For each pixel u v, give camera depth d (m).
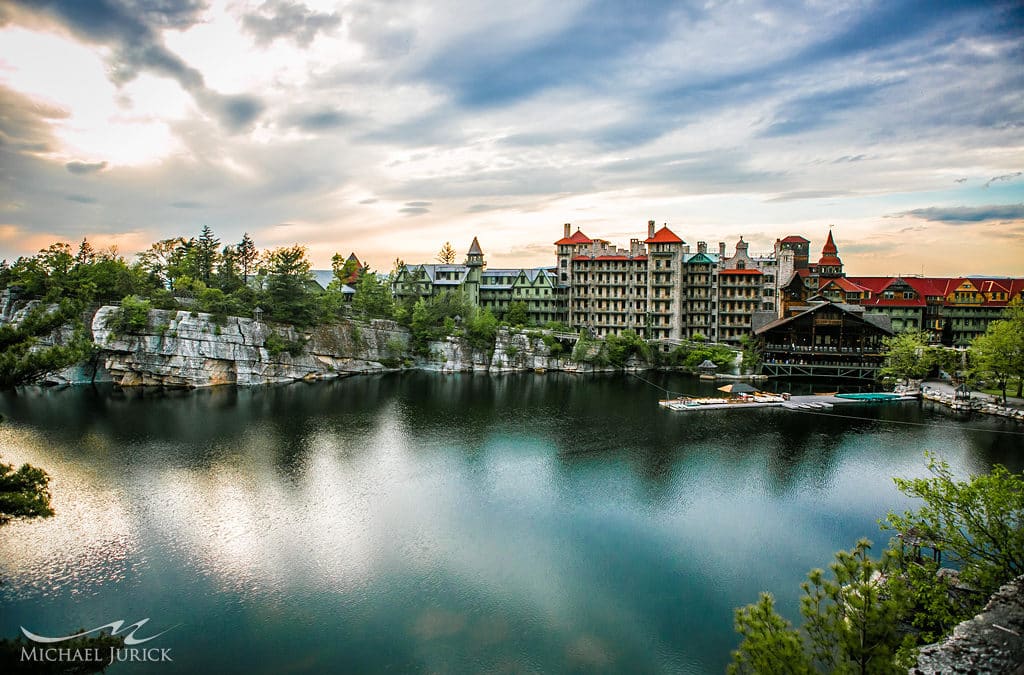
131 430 76.94
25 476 35.50
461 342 139.00
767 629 20.83
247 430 78.50
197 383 108.94
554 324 145.75
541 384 120.75
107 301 114.94
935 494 29.16
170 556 44.50
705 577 42.47
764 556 45.31
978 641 20.19
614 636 36.16
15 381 38.25
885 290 140.38
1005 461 66.44
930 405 98.06
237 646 34.81
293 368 120.06
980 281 137.50
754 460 67.38
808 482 60.31
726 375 127.94
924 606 27.62
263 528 49.31
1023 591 21.97
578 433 79.56
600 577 42.50
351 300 151.38
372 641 35.47
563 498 56.19
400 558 44.78
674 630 36.69
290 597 39.66
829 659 19.86
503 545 46.94
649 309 147.38
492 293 163.12
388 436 77.38
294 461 66.06
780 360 124.81
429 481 60.56
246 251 148.62
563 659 34.16
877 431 80.19
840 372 120.31
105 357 109.25
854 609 19.77
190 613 37.75
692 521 51.22
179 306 114.62
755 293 147.25
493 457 68.62
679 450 71.56
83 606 38.25
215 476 60.69
